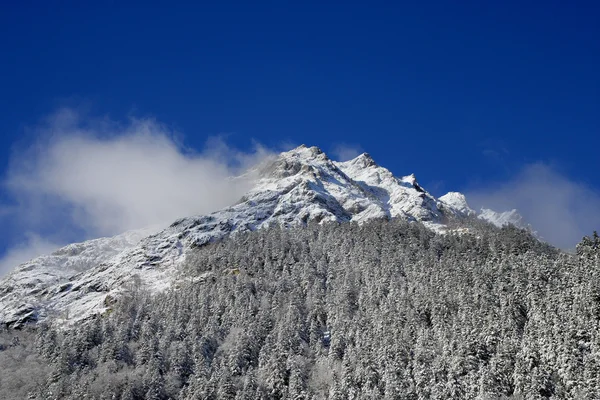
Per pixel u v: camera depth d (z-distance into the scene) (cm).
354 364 14000
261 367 15025
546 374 12000
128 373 15075
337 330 15762
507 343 13038
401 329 14850
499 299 15338
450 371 12850
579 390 11538
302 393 13775
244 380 14350
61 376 15238
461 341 13650
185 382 15112
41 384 15138
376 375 13550
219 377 14488
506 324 13825
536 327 13412
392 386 12925
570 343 12362
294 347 15488
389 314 15625
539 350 12694
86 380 14738
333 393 13312
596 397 11269
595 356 11888
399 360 13550
